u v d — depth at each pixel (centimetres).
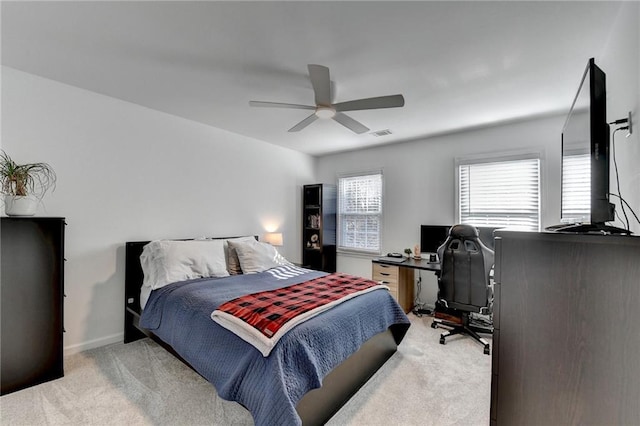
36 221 222
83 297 273
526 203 347
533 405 100
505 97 277
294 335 171
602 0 155
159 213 327
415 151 436
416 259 405
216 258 309
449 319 343
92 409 194
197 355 195
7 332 209
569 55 206
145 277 286
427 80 244
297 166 512
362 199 500
